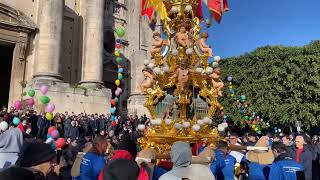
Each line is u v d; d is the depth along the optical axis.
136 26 38.62
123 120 25.70
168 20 10.81
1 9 28.12
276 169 7.36
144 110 34.56
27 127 15.53
